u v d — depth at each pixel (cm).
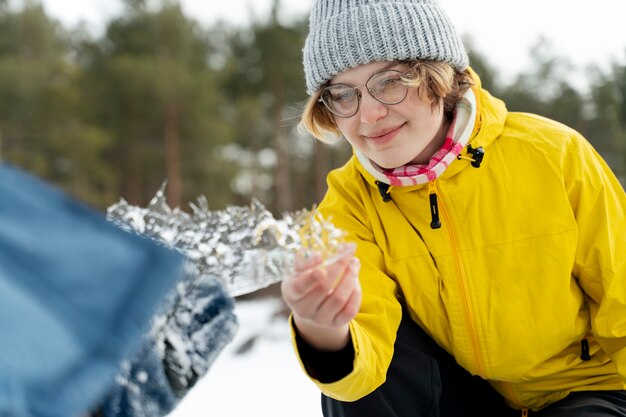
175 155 1557
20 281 50
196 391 272
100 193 1531
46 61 1603
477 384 150
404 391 138
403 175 136
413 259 140
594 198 135
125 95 1533
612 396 136
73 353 49
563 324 135
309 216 83
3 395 44
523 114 148
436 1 137
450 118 141
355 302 88
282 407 246
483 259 135
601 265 134
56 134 1495
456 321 138
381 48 129
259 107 1723
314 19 140
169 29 1606
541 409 146
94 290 52
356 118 132
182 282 73
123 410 67
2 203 53
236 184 1745
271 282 79
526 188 135
